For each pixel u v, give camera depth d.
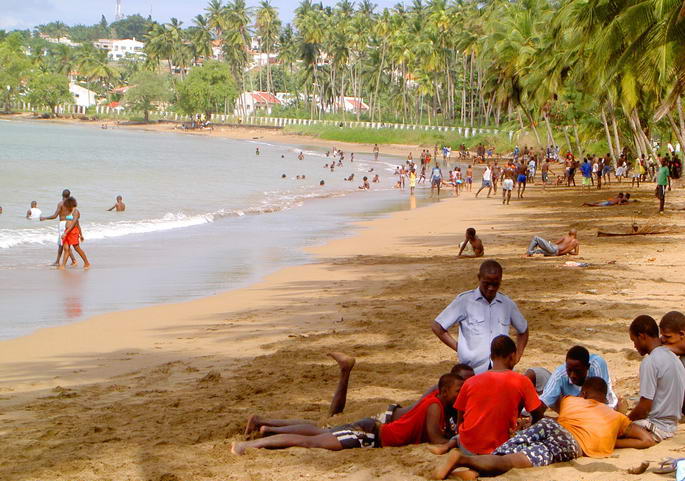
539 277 16.92
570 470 6.33
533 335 11.78
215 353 11.88
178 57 171.38
